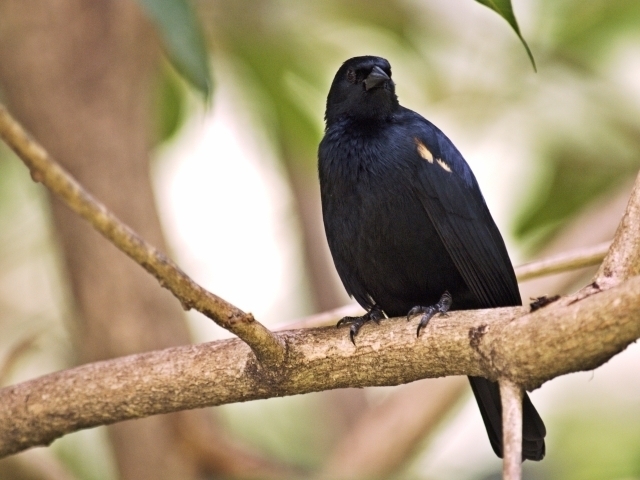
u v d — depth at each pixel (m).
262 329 6.61
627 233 6.35
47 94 11.12
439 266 8.77
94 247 10.99
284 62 13.13
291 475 11.09
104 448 13.34
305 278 14.74
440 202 8.69
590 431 13.22
